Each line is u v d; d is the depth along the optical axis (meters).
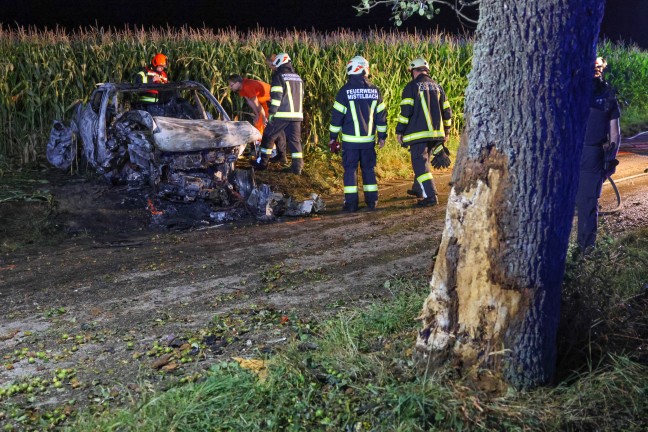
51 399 4.12
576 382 3.89
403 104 9.47
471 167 3.70
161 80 11.15
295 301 5.83
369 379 4.05
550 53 3.50
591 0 3.53
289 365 4.18
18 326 5.37
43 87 11.62
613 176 11.78
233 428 3.65
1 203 8.53
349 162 9.25
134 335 5.12
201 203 8.91
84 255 7.37
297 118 10.93
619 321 4.47
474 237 3.73
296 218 9.03
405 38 14.98
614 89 6.43
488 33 3.59
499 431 3.54
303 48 13.33
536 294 3.70
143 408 3.72
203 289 6.20
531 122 3.54
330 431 3.65
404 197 10.23
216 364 4.47
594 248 5.44
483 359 3.79
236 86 11.31
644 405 3.79
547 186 3.59
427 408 3.64
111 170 9.20
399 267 6.79
